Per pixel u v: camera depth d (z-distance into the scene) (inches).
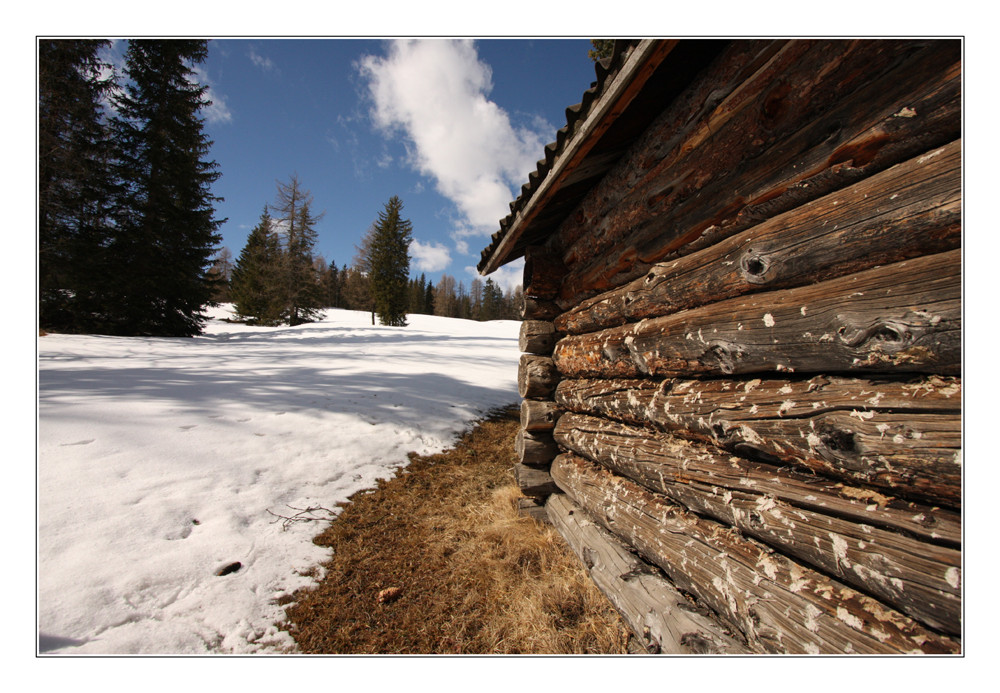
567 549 116.2
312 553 108.0
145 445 141.6
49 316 472.7
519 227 119.3
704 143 66.1
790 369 50.6
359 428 197.8
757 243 54.9
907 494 38.7
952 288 35.0
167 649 72.6
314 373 313.4
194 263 623.8
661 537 72.5
